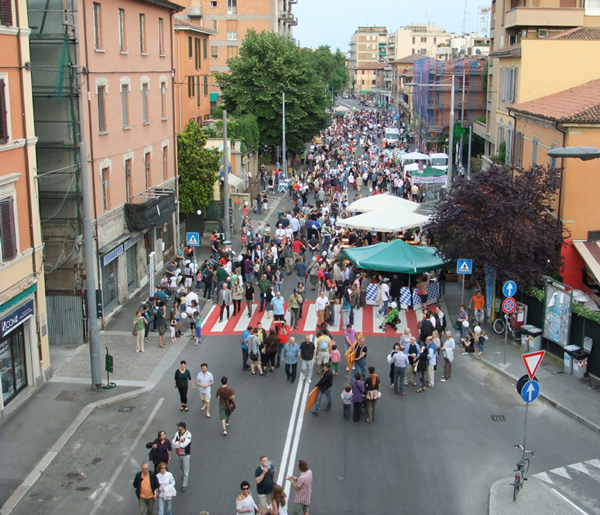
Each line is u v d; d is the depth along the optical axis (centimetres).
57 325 2291
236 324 2570
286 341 2141
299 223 3912
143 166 2991
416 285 2830
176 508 1348
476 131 6131
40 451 1577
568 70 3247
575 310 2041
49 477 1478
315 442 1631
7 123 1769
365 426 1722
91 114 2359
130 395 1898
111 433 1686
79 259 2283
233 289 2672
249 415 1784
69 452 1588
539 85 3275
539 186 2327
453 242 2417
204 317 2658
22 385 1892
